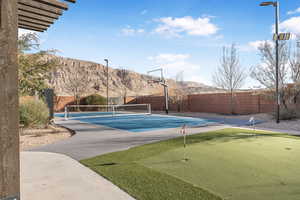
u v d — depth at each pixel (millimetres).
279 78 13430
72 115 22375
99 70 85312
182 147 6273
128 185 3477
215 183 3463
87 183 3654
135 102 32688
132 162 4848
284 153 5316
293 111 12523
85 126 12172
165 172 4078
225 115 18203
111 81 80375
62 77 72250
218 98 20672
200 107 22656
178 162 4742
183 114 20641
